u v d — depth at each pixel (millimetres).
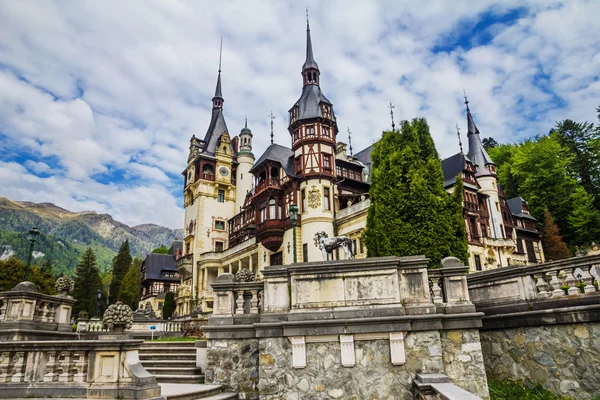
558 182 47531
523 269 10156
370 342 9414
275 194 38844
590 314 8680
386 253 16312
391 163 17328
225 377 10000
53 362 7426
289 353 9555
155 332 21281
